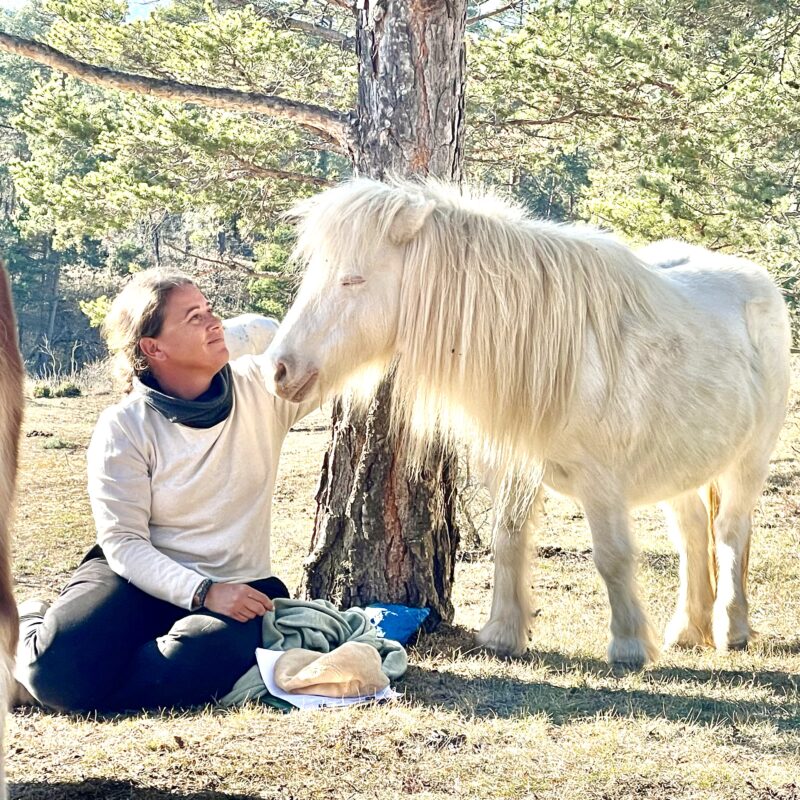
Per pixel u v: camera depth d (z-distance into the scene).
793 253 8.52
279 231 10.46
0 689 1.99
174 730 2.80
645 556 6.51
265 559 3.36
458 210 3.48
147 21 8.65
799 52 9.66
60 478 9.05
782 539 6.76
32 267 30.84
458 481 4.35
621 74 7.97
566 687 3.34
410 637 3.88
